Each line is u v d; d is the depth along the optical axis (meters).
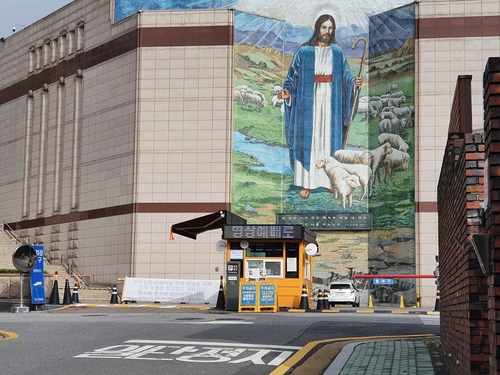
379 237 47.12
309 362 12.12
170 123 48.16
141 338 14.65
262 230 28.77
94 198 50.88
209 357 12.05
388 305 45.59
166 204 47.53
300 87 49.38
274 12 49.94
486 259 6.44
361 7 49.50
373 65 48.84
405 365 11.74
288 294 28.70
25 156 58.12
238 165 47.72
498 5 46.00
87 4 53.88
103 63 51.69
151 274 47.09
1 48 62.09
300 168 48.75
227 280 27.95
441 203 13.85
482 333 7.94
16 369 10.62
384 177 47.38
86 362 11.31
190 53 48.47
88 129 52.22
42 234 55.22
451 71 46.03
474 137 7.95
